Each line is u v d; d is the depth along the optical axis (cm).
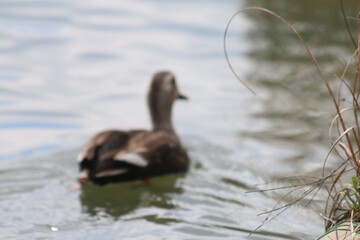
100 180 1107
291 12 2153
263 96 1567
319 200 1040
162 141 1214
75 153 1266
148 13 2123
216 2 2250
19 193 1067
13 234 913
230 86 1636
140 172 1160
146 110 1512
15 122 1405
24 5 2136
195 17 2095
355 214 798
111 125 1422
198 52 1834
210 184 1155
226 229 952
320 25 2031
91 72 1683
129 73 1688
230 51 1847
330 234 787
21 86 1582
